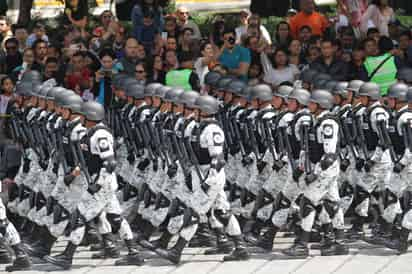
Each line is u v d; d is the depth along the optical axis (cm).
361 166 3356
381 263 3145
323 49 4075
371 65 4006
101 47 4375
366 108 3350
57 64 4031
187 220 3117
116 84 3525
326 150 3133
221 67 4081
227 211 3175
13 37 4519
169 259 3138
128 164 3466
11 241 3105
